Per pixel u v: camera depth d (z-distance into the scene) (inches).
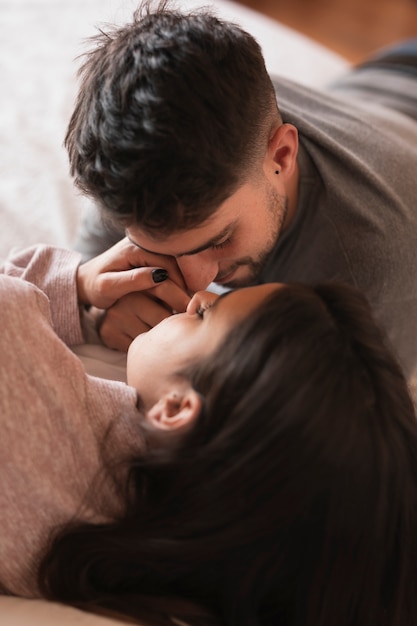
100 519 26.4
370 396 25.4
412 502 27.3
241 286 35.5
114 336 35.0
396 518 26.5
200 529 25.0
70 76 54.9
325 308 26.8
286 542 25.2
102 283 34.0
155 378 27.4
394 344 38.9
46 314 29.0
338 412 24.4
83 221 39.5
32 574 26.3
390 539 26.8
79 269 35.5
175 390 26.6
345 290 28.0
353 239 35.9
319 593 26.1
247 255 32.4
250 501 24.4
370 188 36.1
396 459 25.8
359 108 43.1
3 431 25.0
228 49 28.1
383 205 36.1
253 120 28.7
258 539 25.0
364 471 24.9
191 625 26.4
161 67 26.5
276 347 24.9
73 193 46.4
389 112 46.4
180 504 25.2
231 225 29.7
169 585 27.0
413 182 37.9
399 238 36.1
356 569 26.2
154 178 25.9
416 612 29.2
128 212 26.9
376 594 27.4
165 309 34.7
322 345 25.2
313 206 36.4
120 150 26.0
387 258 36.0
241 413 24.2
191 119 26.0
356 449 24.6
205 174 26.5
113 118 26.4
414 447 27.0
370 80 54.5
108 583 26.7
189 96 26.3
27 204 45.5
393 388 26.4
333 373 24.8
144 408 27.8
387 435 25.4
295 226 36.8
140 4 31.4
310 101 40.0
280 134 31.3
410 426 26.8
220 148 26.8
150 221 27.0
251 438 24.0
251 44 29.5
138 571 26.3
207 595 27.1
